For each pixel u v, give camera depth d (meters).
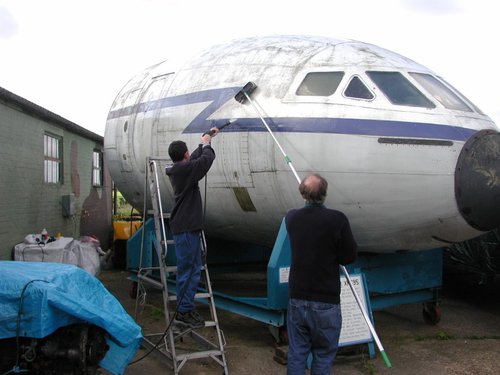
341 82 5.64
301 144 5.49
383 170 5.20
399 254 6.39
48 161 10.21
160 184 7.46
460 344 6.09
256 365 5.39
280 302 5.44
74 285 4.34
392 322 7.09
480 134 5.38
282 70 6.06
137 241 8.38
